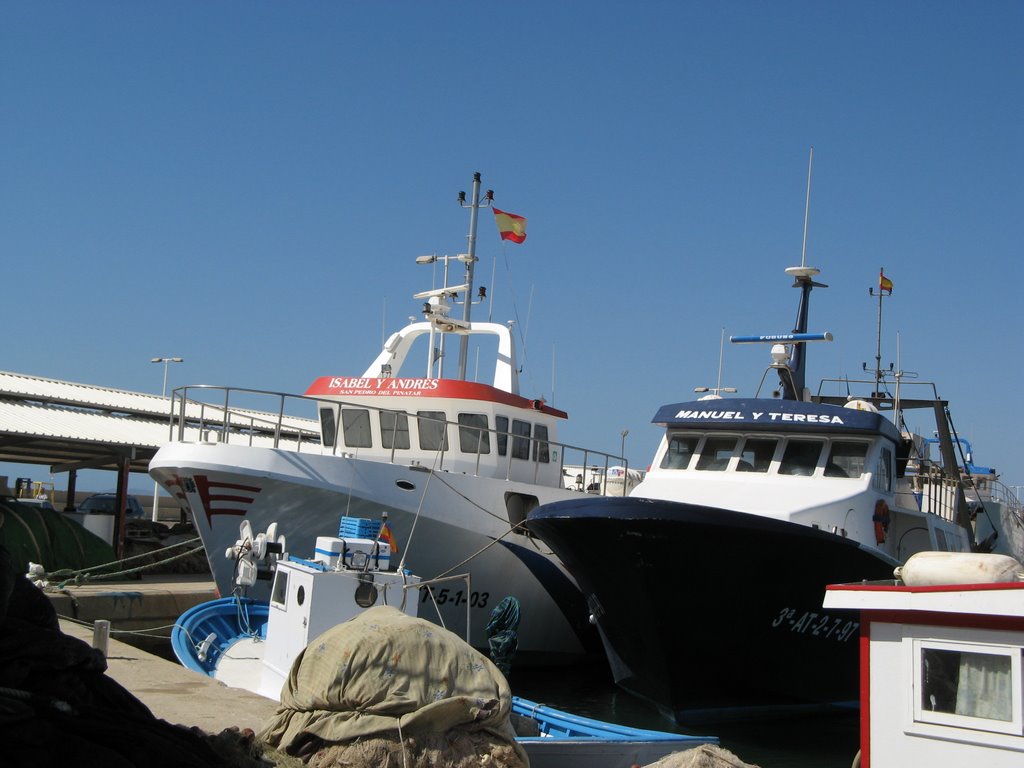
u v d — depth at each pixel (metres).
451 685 6.59
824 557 12.42
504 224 18.86
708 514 11.84
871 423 13.94
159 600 16.97
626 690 14.66
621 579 12.64
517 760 6.62
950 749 6.88
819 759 12.21
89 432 21.42
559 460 18.25
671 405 15.34
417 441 16.39
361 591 10.34
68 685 4.50
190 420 25.61
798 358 17.12
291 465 13.70
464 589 15.45
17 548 17.80
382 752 6.22
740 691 13.33
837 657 13.44
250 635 12.21
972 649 6.86
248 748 5.25
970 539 18.88
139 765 4.12
